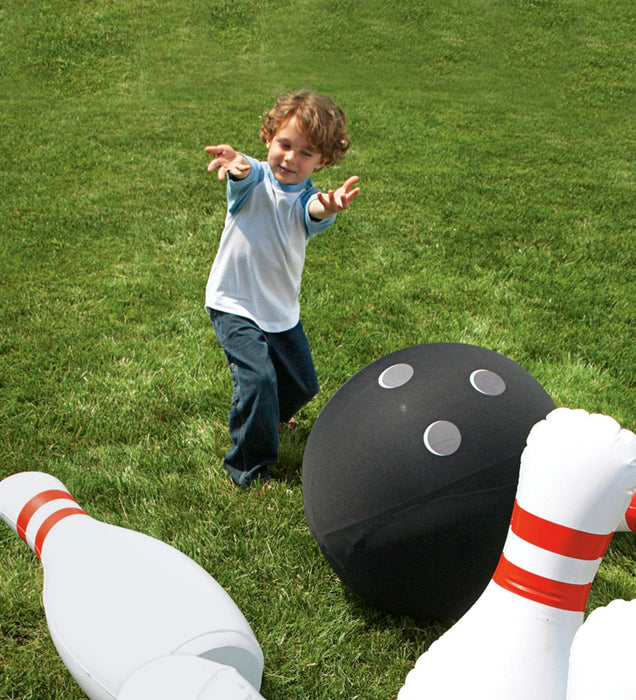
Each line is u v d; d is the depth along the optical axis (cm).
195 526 315
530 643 177
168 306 521
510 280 586
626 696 94
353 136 985
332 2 1564
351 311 520
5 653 261
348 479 255
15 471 350
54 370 438
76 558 217
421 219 710
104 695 189
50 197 731
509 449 245
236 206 336
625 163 945
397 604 266
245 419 333
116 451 366
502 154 946
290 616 274
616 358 473
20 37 1330
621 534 322
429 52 1440
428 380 260
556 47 1489
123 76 1233
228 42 1410
